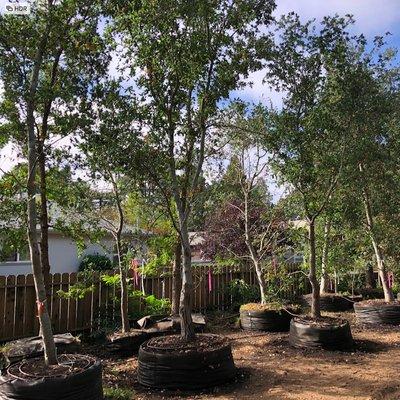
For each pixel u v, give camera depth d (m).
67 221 7.71
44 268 6.37
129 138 5.29
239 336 8.21
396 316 9.27
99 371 4.21
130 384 5.35
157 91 5.51
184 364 5.05
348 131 7.40
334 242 10.82
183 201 6.15
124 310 7.18
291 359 6.39
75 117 4.85
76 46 4.70
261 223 11.09
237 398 4.78
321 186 7.64
